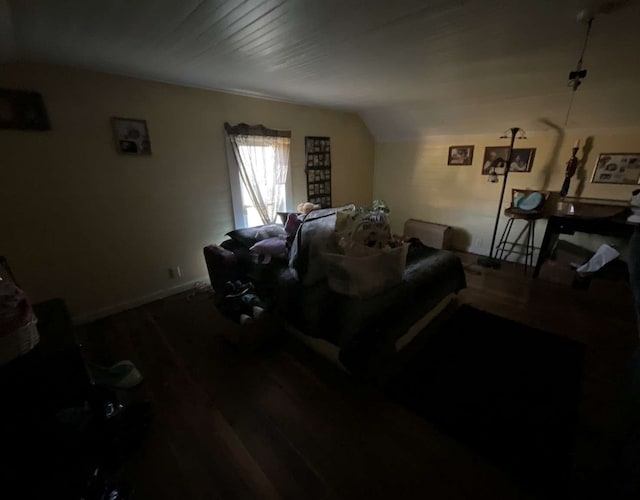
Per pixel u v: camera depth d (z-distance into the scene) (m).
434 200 4.60
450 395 1.71
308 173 4.09
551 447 1.38
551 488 1.22
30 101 2.03
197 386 1.81
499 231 3.98
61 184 2.25
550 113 3.13
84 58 1.97
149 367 1.97
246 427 1.53
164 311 2.71
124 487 1.19
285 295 2.18
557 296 2.90
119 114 2.42
